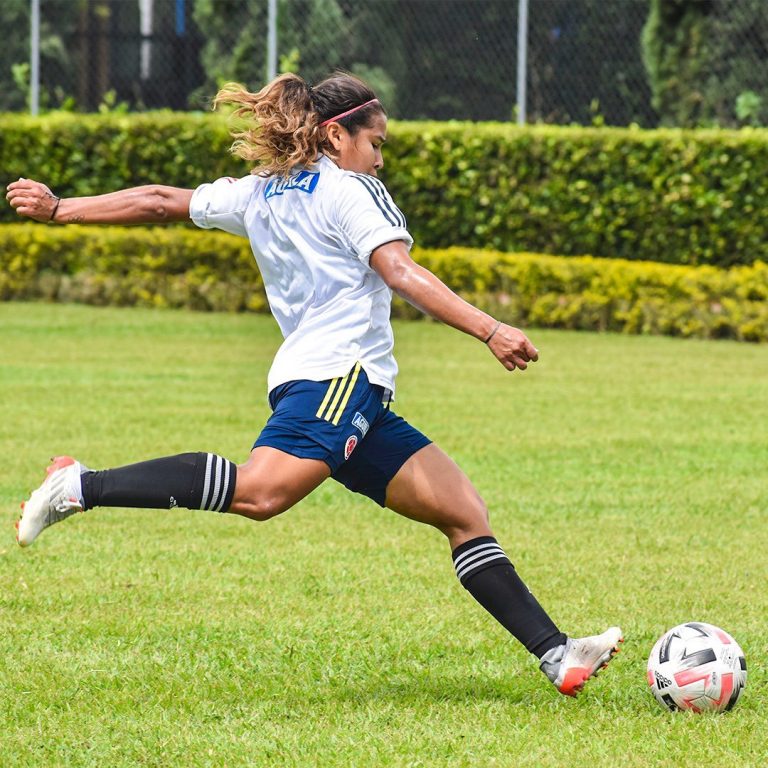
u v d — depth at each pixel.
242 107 14.92
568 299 59.56
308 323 14.41
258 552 22.78
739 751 13.52
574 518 25.69
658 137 60.09
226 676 16.03
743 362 50.44
